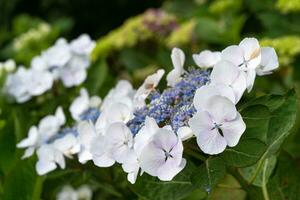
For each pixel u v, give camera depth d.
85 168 0.74
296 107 0.54
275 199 0.64
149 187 0.60
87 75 0.96
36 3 2.41
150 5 2.30
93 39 2.34
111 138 0.55
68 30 2.27
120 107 0.58
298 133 0.90
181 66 0.60
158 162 0.51
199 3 1.66
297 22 1.17
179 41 1.18
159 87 0.77
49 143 0.74
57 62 0.92
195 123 0.50
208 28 1.20
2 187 0.83
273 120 0.54
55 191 0.83
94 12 2.32
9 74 0.98
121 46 1.18
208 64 0.60
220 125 0.50
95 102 0.77
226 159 0.52
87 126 0.61
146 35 1.21
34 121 0.87
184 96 0.56
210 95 0.51
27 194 0.76
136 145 0.52
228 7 1.28
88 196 0.89
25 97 0.94
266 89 1.08
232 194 0.70
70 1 2.29
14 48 1.53
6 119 0.98
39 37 1.36
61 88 0.97
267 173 0.62
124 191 0.76
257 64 0.52
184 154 0.56
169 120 0.55
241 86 0.51
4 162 0.85
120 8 2.33
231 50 0.54
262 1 1.25
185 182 0.58
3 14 2.34
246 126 0.53
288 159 0.65
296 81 1.07
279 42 1.00
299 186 0.64
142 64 1.22
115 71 1.24
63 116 0.77
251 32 1.42
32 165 0.76
